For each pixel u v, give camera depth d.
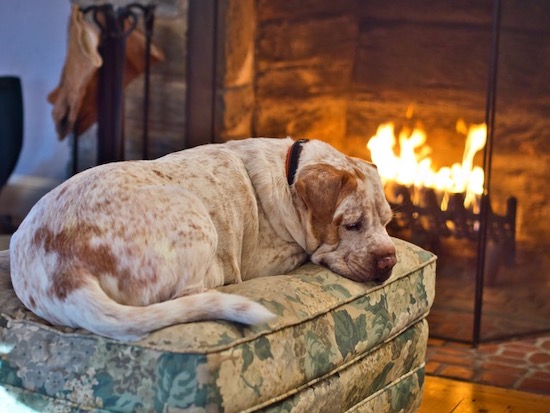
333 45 4.24
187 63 4.04
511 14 3.61
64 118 4.22
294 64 4.19
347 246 2.56
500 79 3.63
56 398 2.14
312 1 4.17
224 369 2.00
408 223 4.07
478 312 3.69
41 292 2.15
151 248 2.17
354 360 2.44
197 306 2.06
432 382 3.31
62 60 4.62
